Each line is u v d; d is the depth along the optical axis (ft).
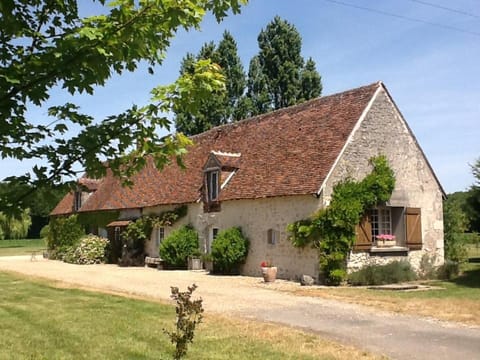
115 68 12.94
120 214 103.45
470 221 81.92
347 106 69.56
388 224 67.82
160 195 92.68
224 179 77.56
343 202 60.64
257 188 70.23
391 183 64.39
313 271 61.16
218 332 32.60
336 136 65.82
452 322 36.86
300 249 63.05
